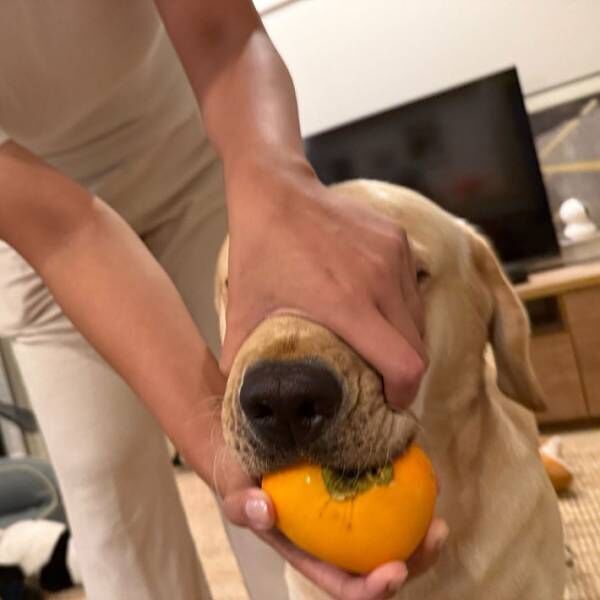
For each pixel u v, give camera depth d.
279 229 0.59
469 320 0.89
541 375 2.35
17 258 0.94
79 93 0.92
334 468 0.57
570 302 2.29
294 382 0.54
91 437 0.97
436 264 0.84
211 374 0.68
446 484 0.86
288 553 0.62
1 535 1.90
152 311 0.70
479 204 2.66
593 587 1.28
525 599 0.90
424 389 0.81
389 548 0.56
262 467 0.58
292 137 0.66
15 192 0.74
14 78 0.88
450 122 2.66
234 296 0.60
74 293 0.72
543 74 2.73
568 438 2.21
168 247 1.10
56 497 2.16
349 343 0.56
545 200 2.58
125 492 0.99
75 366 0.96
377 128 2.76
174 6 0.75
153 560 1.02
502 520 0.89
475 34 2.82
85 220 0.74
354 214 0.59
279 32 3.08
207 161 1.11
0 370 3.20
